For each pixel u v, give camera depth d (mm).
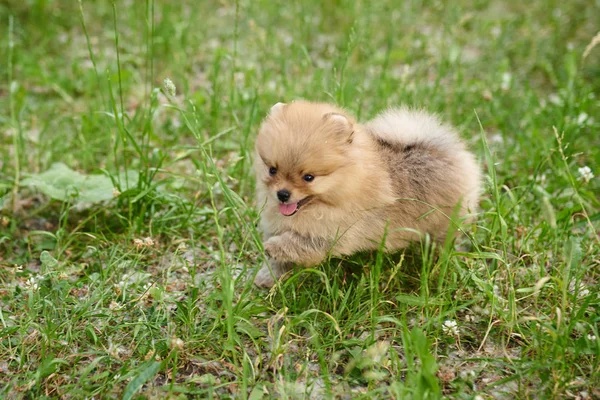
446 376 1285
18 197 1538
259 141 1350
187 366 1299
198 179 1472
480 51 2068
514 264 1411
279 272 1407
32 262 1444
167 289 1393
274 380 1281
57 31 2084
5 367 1298
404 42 2021
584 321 1297
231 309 1270
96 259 1438
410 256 1432
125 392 1249
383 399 1261
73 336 1316
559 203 1513
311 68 1911
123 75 1790
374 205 1356
